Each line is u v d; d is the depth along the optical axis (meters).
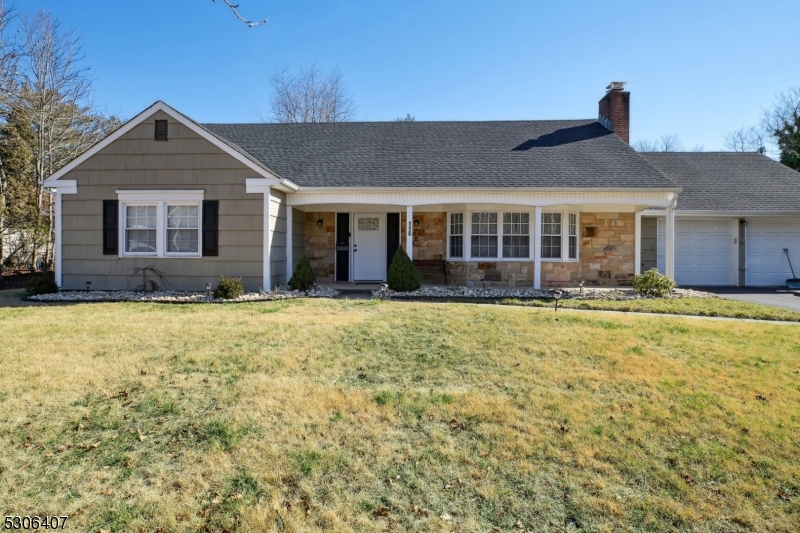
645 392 4.48
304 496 2.86
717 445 3.47
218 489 2.93
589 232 14.16
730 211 14.59
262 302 9.86
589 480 3.04
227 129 15.77
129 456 3.28
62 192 11.19
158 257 11.15
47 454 3.29
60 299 10.12
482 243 13.42
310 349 5.81
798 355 5.73
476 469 3.15
